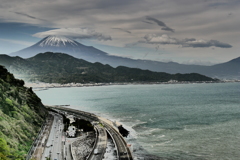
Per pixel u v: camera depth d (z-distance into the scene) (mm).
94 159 103000
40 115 173250
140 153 114812
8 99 134250
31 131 125812
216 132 149375
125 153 112375
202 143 127938
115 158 107750
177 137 139875
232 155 110188
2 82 154125
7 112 123375
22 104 154500
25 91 195875
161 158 108188
